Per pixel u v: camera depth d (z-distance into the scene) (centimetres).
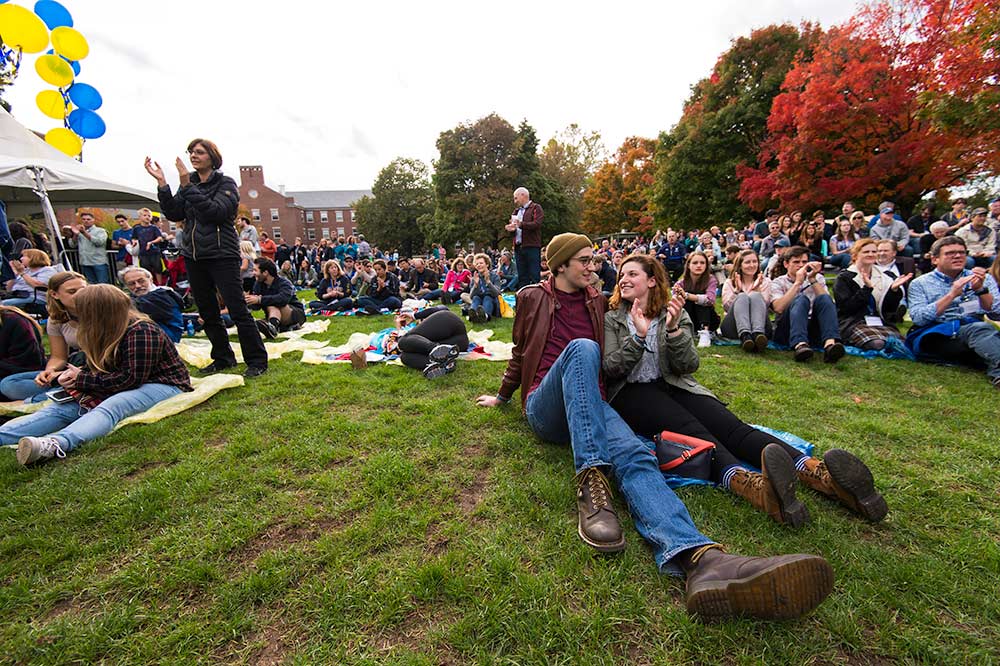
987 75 859
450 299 1041
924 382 384
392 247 5897
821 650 134
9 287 730
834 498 203
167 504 214
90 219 920
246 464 254
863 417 307
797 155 1509
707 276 571
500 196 3634
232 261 420
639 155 4119
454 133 3797
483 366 456
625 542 179
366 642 140
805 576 129
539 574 164
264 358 452
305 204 8125
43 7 739
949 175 1273
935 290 441
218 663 135
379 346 548
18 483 239
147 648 139
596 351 215
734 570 141
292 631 145
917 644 134
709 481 217
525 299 276
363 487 227
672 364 245
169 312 515
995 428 288
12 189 912
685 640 137
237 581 165
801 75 1570
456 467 247
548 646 136
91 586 165
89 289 312
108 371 320
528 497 214
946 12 1180
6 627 149
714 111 2639
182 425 309
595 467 192
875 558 170
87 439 278
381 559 175
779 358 476
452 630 142
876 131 1382
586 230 4556
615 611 148
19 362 376
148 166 398
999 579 160
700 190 2645
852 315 504
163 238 996
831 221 1158
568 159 4684
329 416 328
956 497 211
